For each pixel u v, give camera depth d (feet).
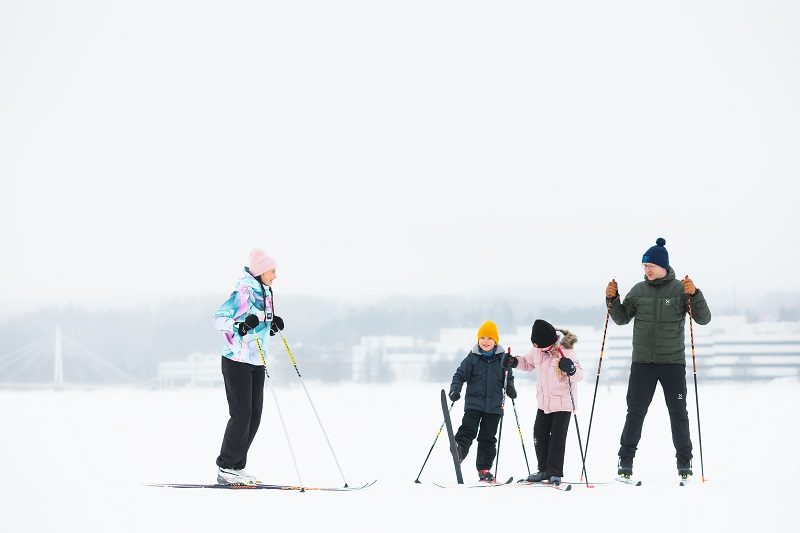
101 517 41.11
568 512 42.22
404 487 52.85
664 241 57.93
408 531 37.22
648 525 38.63
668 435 96.63
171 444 91.97
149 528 38.11
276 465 71.10
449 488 52.37
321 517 40.73
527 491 50.47
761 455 75.20
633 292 58.54
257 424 55.21
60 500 47.01
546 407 55.21
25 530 38.14
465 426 58.34
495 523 39.17
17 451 81.10
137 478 61.31
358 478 61.05
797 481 55.83
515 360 57.52
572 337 55.06
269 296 55.67
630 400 57.31
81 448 85.56
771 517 40.68
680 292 56.75
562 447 54.03
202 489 51.65
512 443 90.68
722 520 39.86
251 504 44.86
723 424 113.09
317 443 92.12
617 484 54.49
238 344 53.57
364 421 128.98
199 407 190.60
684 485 53.47
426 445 89.66
